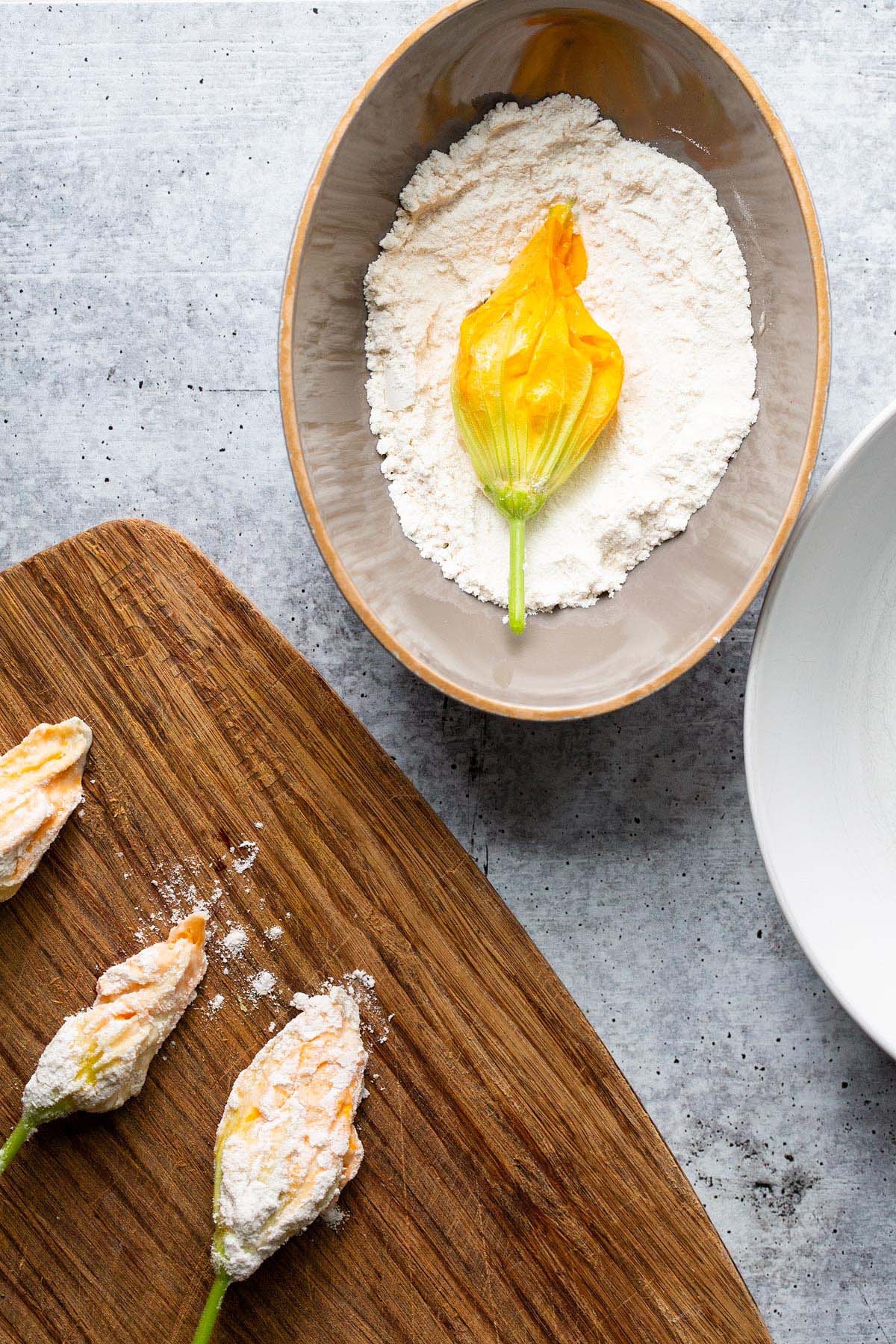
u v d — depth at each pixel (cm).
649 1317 62
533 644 63
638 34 60
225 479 67
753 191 61
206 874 63
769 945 66
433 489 63
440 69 60
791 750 63
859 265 66
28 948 63
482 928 63
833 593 63
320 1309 62
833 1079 66
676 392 63
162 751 63
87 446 67
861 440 60
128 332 67
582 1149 62
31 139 67
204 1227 62
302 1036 62
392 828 63
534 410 61
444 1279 62
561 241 62
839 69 66
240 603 63
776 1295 66
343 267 62
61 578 62
